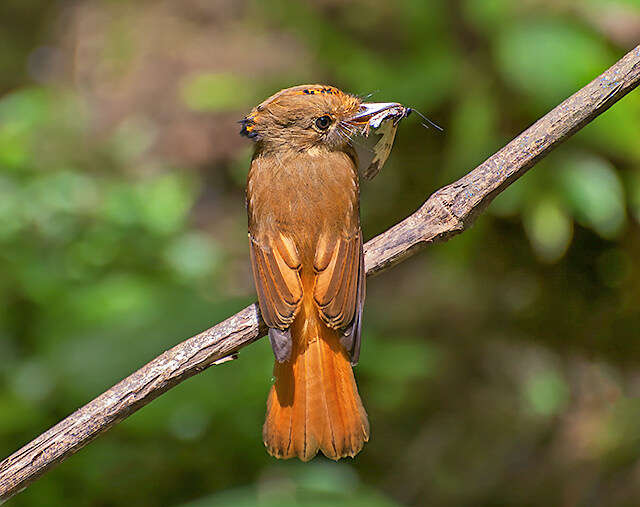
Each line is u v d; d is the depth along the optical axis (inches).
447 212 209.5
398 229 214.1
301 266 211.3
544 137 201.8
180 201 589.0
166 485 389.7
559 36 410.6
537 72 405.4
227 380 403.5
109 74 774.5
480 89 437.1
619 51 417.1
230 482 391.2
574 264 461.1
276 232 213.9
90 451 394.0
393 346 458.0
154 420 392.8
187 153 687.7
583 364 462.3
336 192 216.1
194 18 782.5
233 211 658.8
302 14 496.7
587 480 410.0
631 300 454.0
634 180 425.4
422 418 459.5
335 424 201.6
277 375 205.0
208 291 547.5
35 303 489.7
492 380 472.1
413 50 458.9
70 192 584.1
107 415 195.0
